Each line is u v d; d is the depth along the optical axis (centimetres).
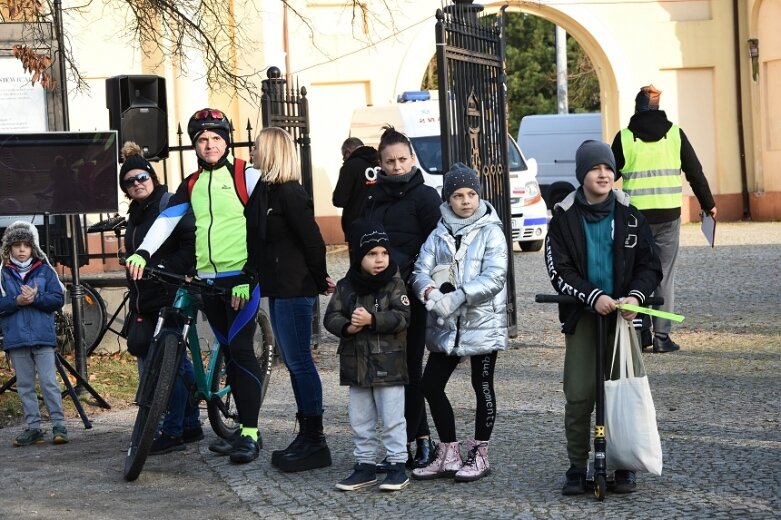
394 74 2677
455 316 665
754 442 734
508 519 596
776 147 2766
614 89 2836
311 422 726
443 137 1061
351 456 754
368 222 664
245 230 733
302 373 727
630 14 2823
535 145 3322
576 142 3266
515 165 2222
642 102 1134
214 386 779
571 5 2794
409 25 2672
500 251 667
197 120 738
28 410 835
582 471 637
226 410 800
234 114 2273
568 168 3272
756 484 634
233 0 2152
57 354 911
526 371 1044
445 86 1061
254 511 637
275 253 728
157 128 1220
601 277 630
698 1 2850
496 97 1202
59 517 642
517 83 5581
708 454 708
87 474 738
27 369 835
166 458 775
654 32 2830
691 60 2838
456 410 880
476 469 675
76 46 1938
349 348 666
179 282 720
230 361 754
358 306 659
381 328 653
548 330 1281
